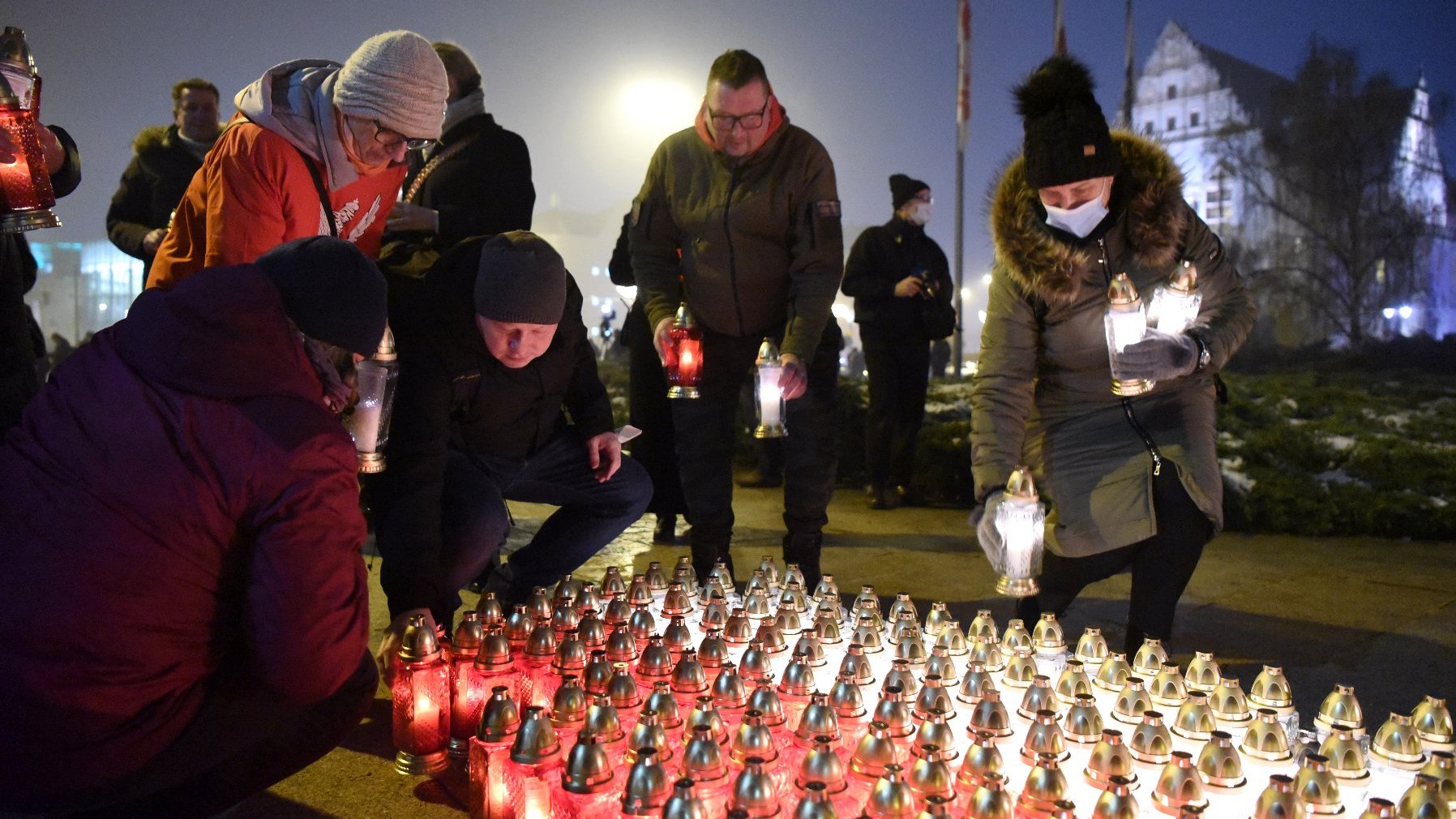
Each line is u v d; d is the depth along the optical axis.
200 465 2.24
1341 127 39.50
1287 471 8.51
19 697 2.15
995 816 2.14
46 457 2.22
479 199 5.00
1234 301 3.75
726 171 4.70
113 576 2.18
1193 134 63.56
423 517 3.53
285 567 2.29
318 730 2.70
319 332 2.39
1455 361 30.92
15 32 3.05
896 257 7.69
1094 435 3.75
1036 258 3.65
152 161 6.03
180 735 2.38
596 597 3.68
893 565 5.84
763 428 4.45
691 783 2.12
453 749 3.01
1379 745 2.52
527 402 3.97
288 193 3.36
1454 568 5.77
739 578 5.52
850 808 2.33
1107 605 4.98
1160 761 2.46
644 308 4.95
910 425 7.89
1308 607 4.93
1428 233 41.56
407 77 3.36
